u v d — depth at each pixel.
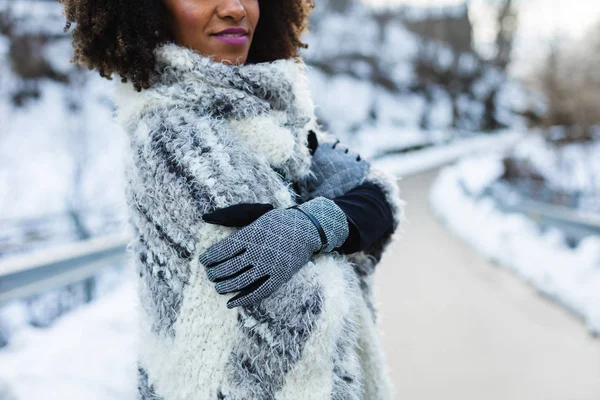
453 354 3.30
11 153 11.27
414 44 37.62
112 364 2.42
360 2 37.53
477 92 38.47
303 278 0.85
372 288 1.19
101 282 4.53
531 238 6.03
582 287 4.22
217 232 0.83
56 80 13.46
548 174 16.58
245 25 1.02
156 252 0.87
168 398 0.90
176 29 0.99
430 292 4.62
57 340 2.79
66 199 10.43
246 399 0.83
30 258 2.91
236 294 0.83
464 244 6.92
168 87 0.92
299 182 1.06
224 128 0.89
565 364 3.18
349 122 27.75
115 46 0.96
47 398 2.08
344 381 0.91
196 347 0.85
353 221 0.99
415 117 32.91
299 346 0.83
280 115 0.98
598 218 5.09
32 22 13.96
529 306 4.28
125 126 0.96
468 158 23.09
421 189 13.63
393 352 3.33
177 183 0.84
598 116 23.83
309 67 1.12
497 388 2.87
